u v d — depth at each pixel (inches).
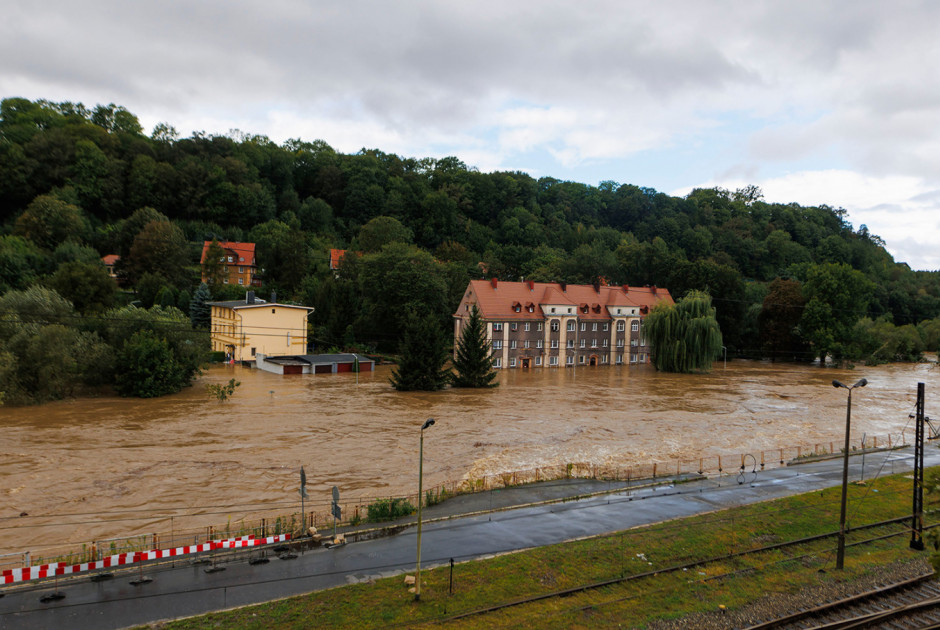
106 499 1279.5
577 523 1161.4
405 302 3934.5
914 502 1079.6
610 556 992.9
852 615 836.6
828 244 7642.7
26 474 1433.3
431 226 6594.5
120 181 5625.0
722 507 1267.2
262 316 3516.2
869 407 2529.5
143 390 2433.6
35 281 3550.7
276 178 6973.4
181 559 962.7
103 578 885.8
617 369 3814.0
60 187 5300.2
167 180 5733.3
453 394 2672.2
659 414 2265.0
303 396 2578.7
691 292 3892.7
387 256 4008.4
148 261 4461.1
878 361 4293.8
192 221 5743.1
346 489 1373.0
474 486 1387.8
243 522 1144.8
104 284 3385.8
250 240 5654.5
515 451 1713.8
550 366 3841.0
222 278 4598.9
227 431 1894.7
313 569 935.7
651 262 5017.2
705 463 1637.6
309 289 4439.0
